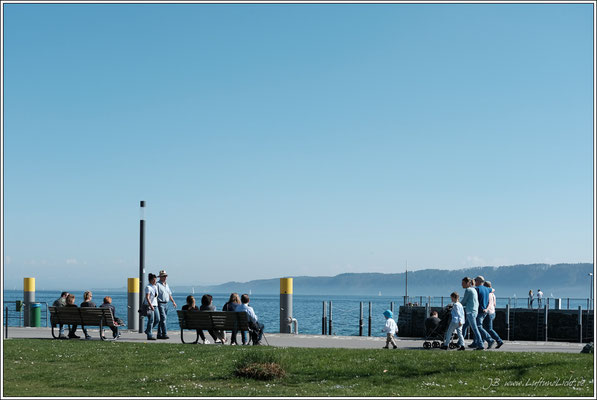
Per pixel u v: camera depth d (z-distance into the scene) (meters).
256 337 20.75
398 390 14.05
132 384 14.63
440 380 14.97
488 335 20.78
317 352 17.86
